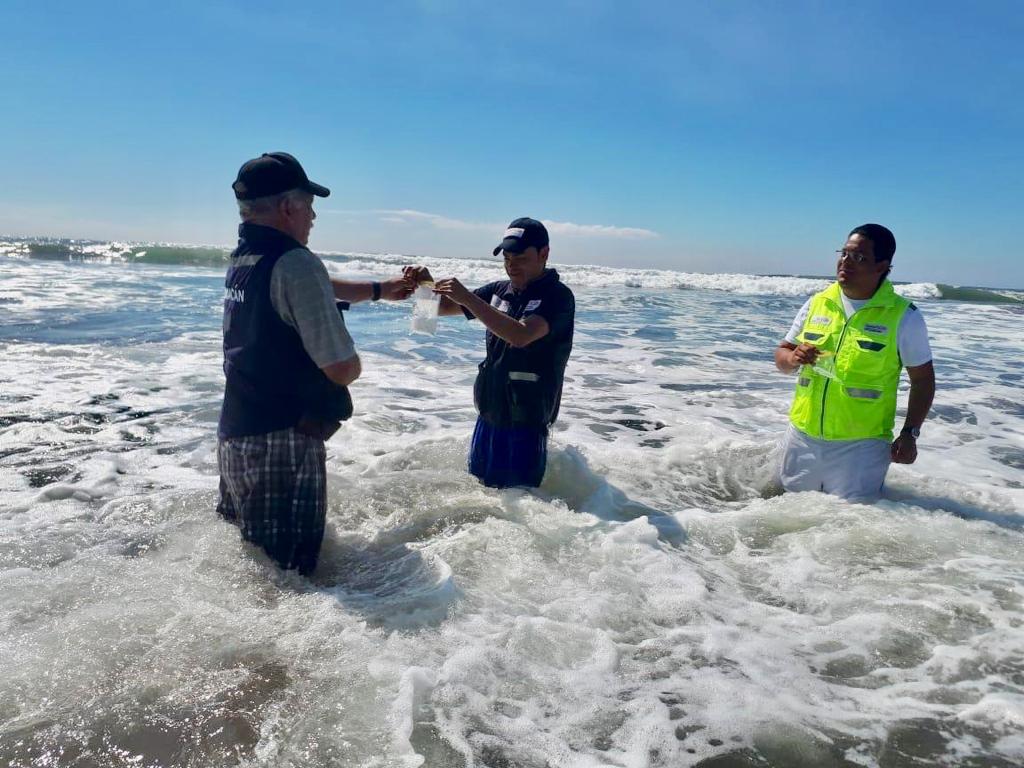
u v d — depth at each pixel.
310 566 2.93
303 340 2.79
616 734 2.02
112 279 16.78
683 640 2.54
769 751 1.98
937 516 3.80
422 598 2.66
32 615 2.41
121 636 2.30
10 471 4.01
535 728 2.03
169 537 3.09
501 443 3.94
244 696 2.06
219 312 11.23
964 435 5.93
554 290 3.86
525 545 3.22
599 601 2.76
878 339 3.98
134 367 6.95
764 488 4.46
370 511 3.62
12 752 1.81
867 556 3.34
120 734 1.89
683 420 6.06
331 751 1.86
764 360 9.38
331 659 2.25
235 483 2.92
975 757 1.99
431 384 7.03
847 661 2.46
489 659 2.32
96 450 4.46
